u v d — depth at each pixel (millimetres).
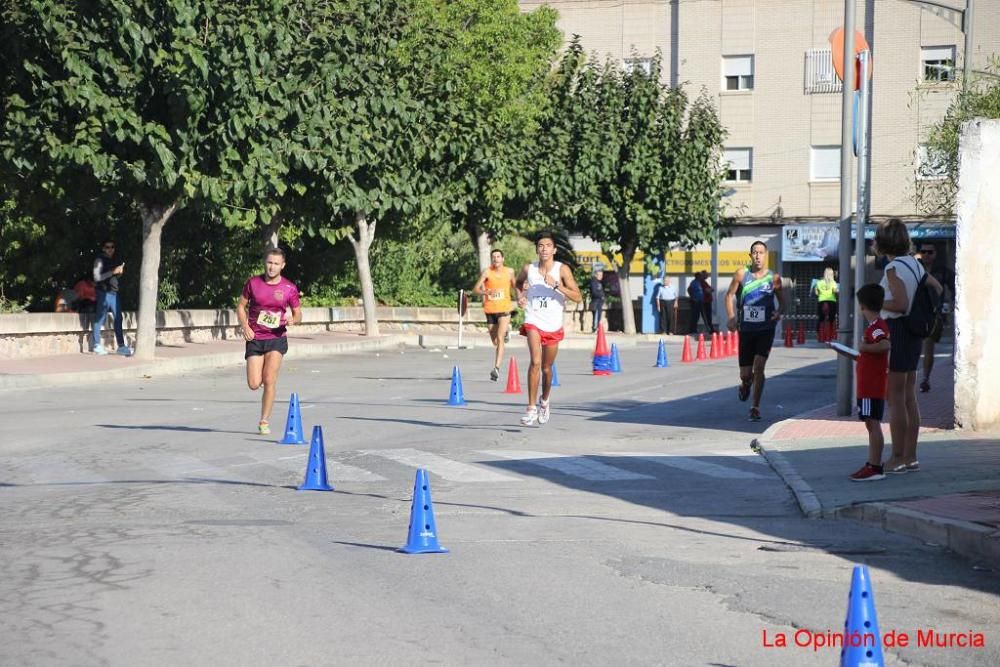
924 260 21078
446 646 6715
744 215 55625
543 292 17844
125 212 33688
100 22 26219
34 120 26375
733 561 9133
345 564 8867
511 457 14992
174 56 26062
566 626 7176
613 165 45938
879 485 12117
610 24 57125
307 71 29328
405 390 24078
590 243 55188
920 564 9078
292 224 36969
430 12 40781
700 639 6926
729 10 55781
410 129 34688
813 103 54938
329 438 16594
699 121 48281
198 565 8766
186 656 6484
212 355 30219
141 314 28719
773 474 13719
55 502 11523
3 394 22141
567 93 46938
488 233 42875
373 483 12984
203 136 27344
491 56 43656
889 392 12719
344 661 6414
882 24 53188
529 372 17906
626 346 42938
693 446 16203
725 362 33312
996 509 10461
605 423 18766
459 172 37344
